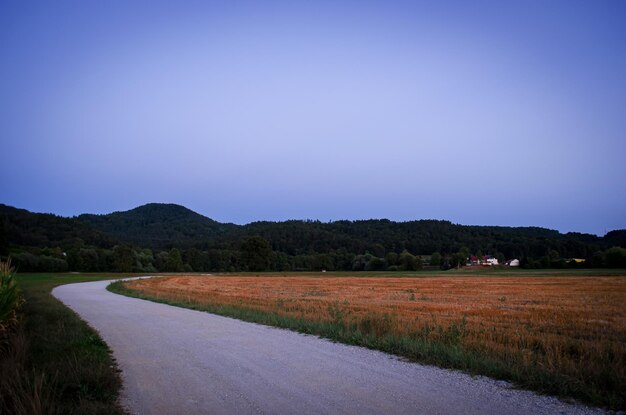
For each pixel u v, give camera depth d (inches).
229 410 264.2
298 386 313.7
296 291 1584.6
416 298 1189.1
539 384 307.9
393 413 255.8
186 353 436.1
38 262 3875.5
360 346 467.8
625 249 4370.1
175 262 5162.4
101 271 4554.6
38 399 232.4
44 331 518.0
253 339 516.4
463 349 408.8
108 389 302.0
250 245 5319.9
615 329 577.0
